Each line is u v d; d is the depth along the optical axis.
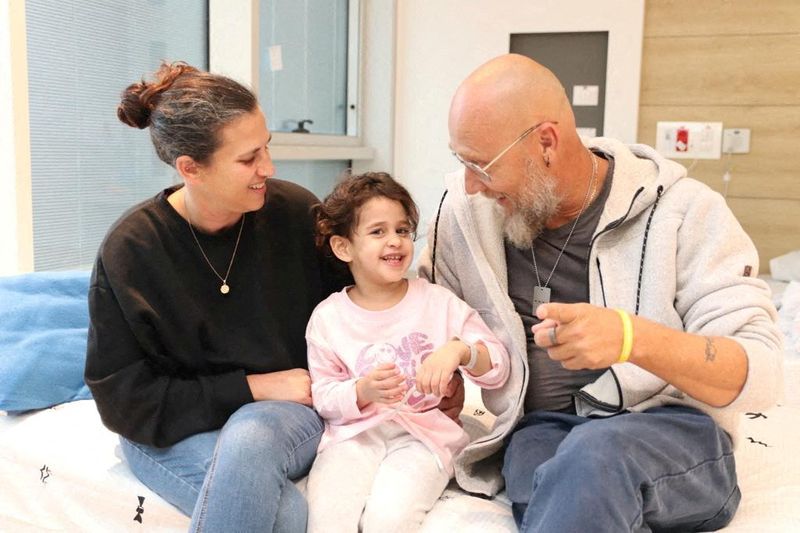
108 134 2.47
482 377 1.48
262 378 1.56
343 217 1.58
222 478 1.30
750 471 1.50
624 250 1.44
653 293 1.37
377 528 1.32
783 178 3.12
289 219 1.70
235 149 1.46
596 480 1.11
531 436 1.42
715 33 3.12
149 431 1.49
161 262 1.55
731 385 1.21
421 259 1.74
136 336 1.52
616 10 3.22
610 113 3.28
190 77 1.51
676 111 3.22
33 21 2.17
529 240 1.47
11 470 1.62
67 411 1.76
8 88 2.04
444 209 1.65
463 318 1.55
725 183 3.19
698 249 1.37
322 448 1.50
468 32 3.47
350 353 1.55
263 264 1.63
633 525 1.14
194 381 1.54
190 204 1.57
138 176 2.61
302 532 1.35
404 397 1.50
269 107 3.14
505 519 1.34
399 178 3.70
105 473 1.55
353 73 3.65
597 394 1.40
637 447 1.17
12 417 1.75
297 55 3.29
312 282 1.69
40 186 2.23
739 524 1.32
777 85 3.08
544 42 3.40
